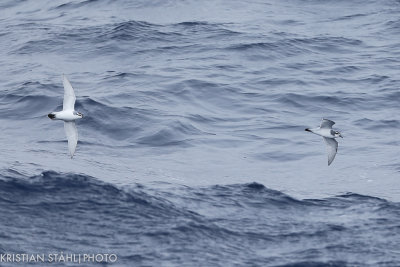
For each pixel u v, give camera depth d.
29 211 33.50
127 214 33.91
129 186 37.59
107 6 81.44
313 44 68.06
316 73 61.06
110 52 65.88
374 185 41.19
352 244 32.38
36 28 74.75
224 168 43.47
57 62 64.56
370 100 55.50
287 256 31.03
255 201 37.09
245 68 61.78
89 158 43.62
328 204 37.31
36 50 67.81
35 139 47.59
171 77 58.50
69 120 26.47
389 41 70.06
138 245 31.12
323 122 29.22
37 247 30.50
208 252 30.89
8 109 52.75
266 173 43.03
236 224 34.00
